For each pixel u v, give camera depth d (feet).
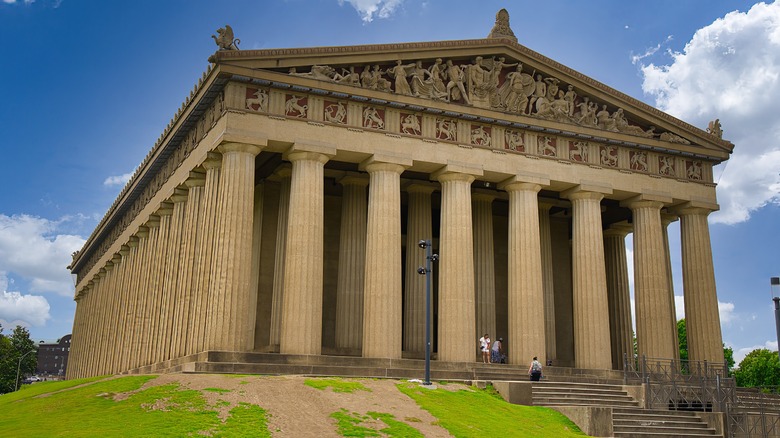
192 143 192.24
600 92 207.92
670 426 146.61
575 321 198.08
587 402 157.17
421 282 205.16
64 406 113.29
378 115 182.09
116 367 252.42
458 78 191.11
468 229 186.19
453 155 187.62
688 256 214.48
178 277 197.36
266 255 210.59
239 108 167.63
